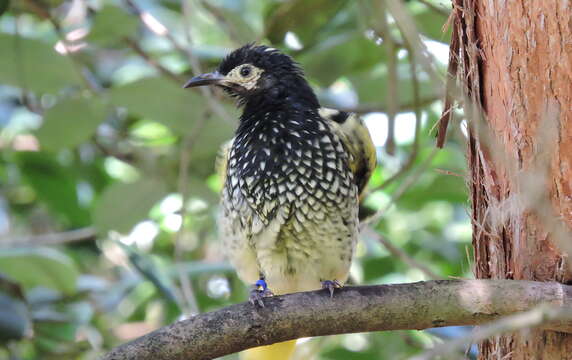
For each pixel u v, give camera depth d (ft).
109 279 48.01
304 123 28.07
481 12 21.36
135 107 35.70
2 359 37.19
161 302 42.52
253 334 19.92
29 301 39.60
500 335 21.02
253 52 30.73
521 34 20.15
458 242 43.73
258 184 27.78
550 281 19.86
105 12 35.58
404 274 43.45
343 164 28.07
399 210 45.24
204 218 43.75
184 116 35.88
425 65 23.04
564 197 19.67
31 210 47.26
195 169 39.63
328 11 35.53
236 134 29.48
